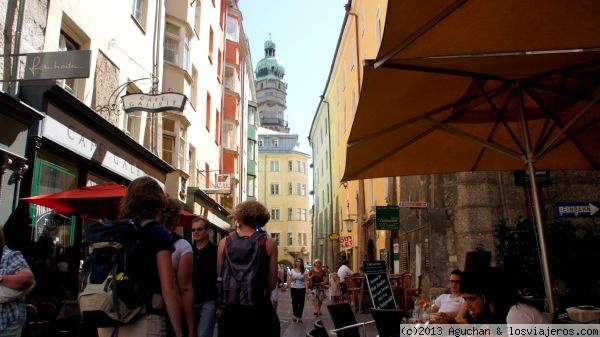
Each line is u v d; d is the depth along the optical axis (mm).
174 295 2723
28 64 7543
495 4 3215
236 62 29844
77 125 9273
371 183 26672
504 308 3285
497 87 5141
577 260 7758
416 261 14156
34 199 7039
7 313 3826
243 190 35219
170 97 11281
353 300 16109
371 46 23203
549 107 5613
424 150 6352
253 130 42250
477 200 10836
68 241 9422
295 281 14164
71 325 7301
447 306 5832
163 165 14617
